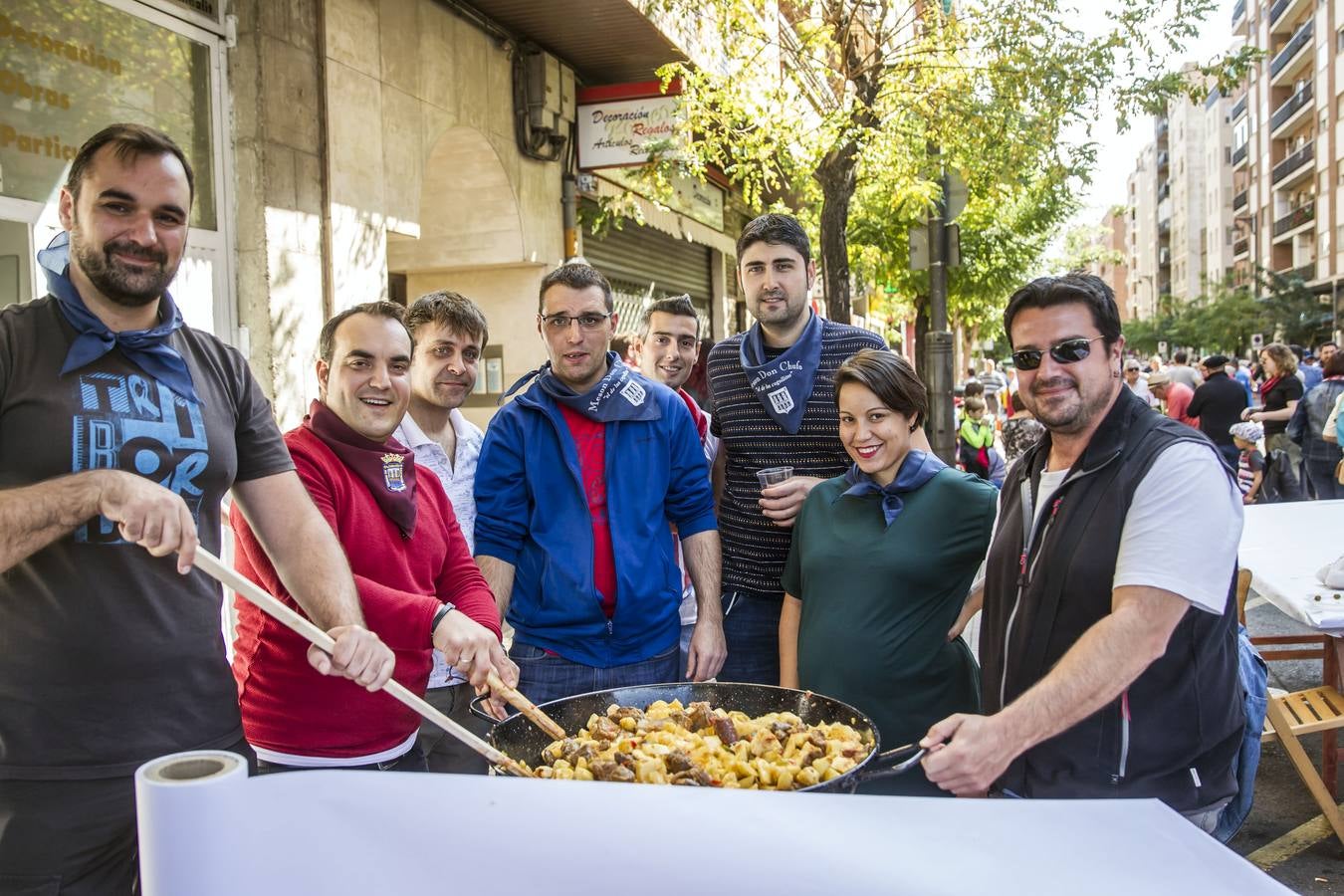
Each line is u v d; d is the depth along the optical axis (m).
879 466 3.08
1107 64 8.73
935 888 1.05
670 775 2.00
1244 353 60.81
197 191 6.20
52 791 2.06
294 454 2.71
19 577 2.05
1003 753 2.01
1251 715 2.53
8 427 2.05
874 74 9.15
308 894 1.08
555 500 3.41
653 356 5.22
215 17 6.29
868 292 20.81
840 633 2.99
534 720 2.31
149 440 2.17
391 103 7.62
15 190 5.14
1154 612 2.12
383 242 7.52
